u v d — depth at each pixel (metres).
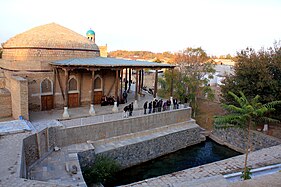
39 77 19.42
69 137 15.52
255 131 21.16
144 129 19.31
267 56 22.77
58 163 13.17
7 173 8.57
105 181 14.76
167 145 19.94
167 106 21.70
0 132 12.44
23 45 20.14
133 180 15.60
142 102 24.81
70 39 22.12
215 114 27.91
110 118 18.08
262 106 12.15
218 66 50.28
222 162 13.93
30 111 19.31
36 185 7.87
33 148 12.87
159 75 42.44
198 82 28.34
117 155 16.53
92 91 18.94
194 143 22.36
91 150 15.11
